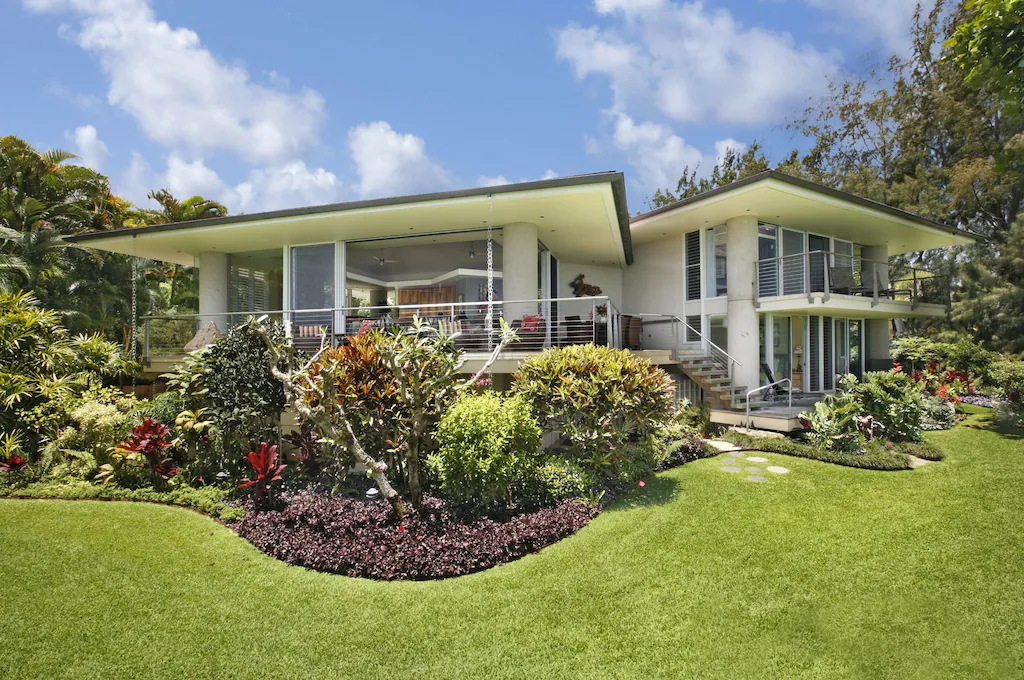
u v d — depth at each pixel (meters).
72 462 7.82
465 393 6.99
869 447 9.00
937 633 3.92
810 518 6.14
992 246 21.61
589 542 5.55
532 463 6.40
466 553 4.98
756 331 13.33
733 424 11.62
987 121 23.08
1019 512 6.10
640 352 11.63
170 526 6.02
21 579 4.78
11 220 16.75
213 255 14.49
